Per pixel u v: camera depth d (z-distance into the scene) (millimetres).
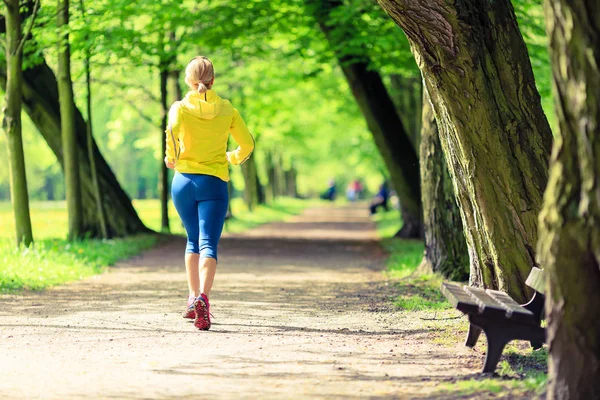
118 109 36812
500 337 7160
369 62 25016
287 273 17500
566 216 5406
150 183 101938
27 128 49875
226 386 6820
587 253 5387
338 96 39031
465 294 7719
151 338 9086
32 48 21219
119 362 7770
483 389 6527
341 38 23750
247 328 9867
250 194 51219
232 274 17047
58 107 24234
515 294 9078
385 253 23344
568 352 5492
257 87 37656
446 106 8797
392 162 28094
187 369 7469
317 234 34844
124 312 11125
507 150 8820
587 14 5188
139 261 19516
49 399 6355
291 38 26719
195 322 9672
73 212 21766
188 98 9883
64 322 10180
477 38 8594
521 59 8930
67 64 21453
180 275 16453
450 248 15250
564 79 5312
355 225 44406
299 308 11820
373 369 7492
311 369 7488
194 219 10102
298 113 48188
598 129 5188
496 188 8891
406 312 11352
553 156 5496
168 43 23781
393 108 28266
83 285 14445
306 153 72062
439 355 8172
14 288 13289
